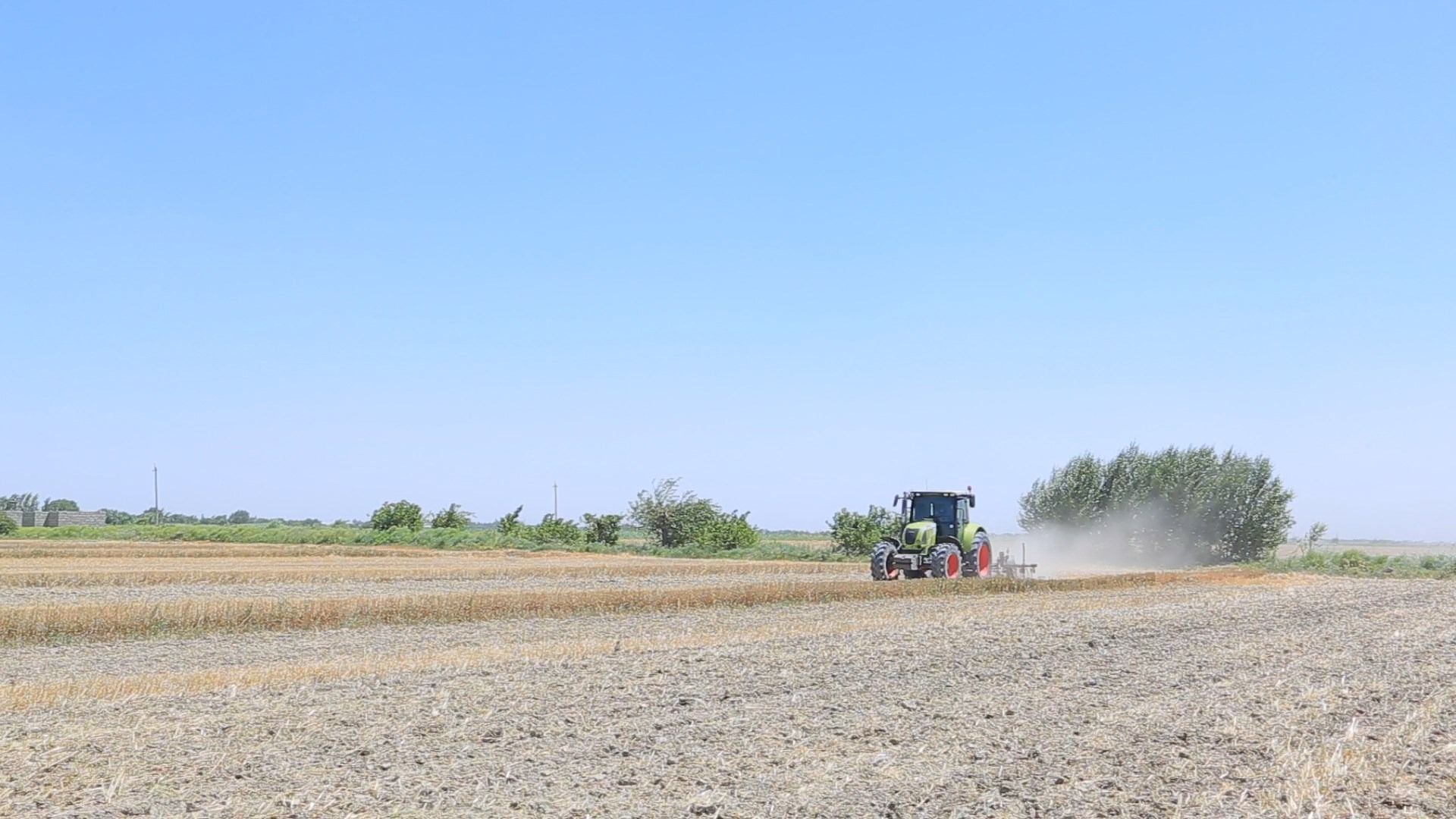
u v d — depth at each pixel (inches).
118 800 412.8
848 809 405.4
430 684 644.7
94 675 740.7
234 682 657.0
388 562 2033.7
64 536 3284.9
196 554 2283.5
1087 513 2805.1
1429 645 862.5
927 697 620.1
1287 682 679.1
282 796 418.0
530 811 400.8
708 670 701.9
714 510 2901.1
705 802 411.8
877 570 1482.5
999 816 398.9
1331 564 2464.3
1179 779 446.9
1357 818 396.8
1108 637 887.1
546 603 1130.0
